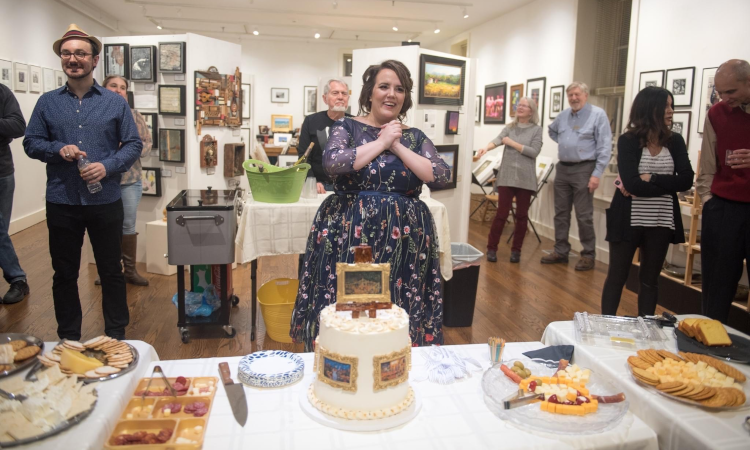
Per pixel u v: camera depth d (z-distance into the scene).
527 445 1.25
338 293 1.42
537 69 7.26
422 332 2.08
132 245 4.37
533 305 4.29
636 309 4.15
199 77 4.82
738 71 2.57
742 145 2.71
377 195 1.99
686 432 1.28
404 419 1.32
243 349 3.24
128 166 2.76
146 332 3.47
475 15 8.54
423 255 2.06
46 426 1.18
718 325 1.77
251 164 3.17
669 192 2.92
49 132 2.69
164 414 1.32
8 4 6.13
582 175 5.35
